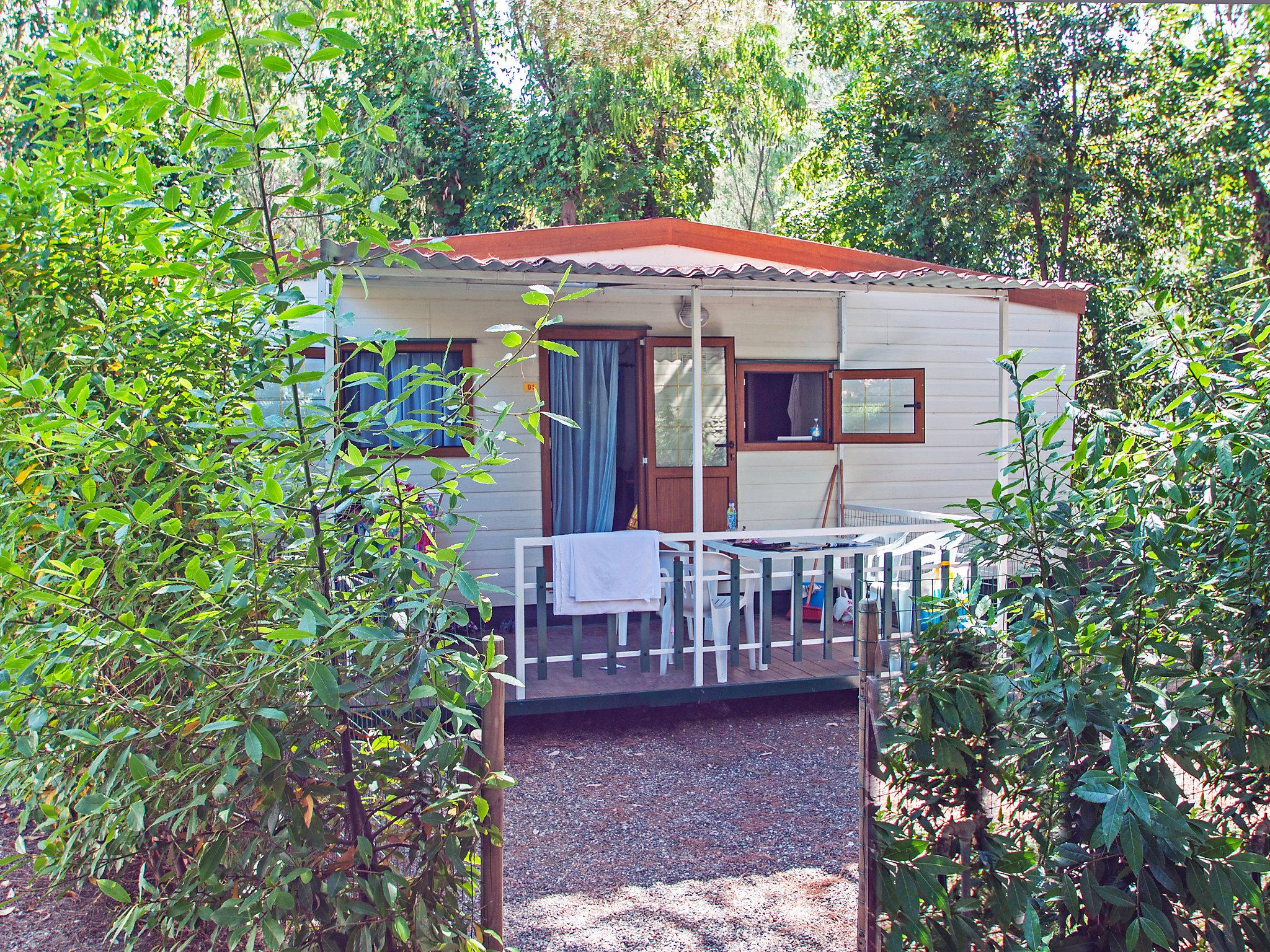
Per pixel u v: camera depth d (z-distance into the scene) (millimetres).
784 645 6641
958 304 9047
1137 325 2988
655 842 4543
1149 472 2684
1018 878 2578
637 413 8312
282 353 2326
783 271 6270
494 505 7949
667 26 15602
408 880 2443
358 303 7465
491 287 7449
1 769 2596
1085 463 2627
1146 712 2648
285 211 2572
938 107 15500
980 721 2555
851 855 4355
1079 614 2596
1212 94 15688
